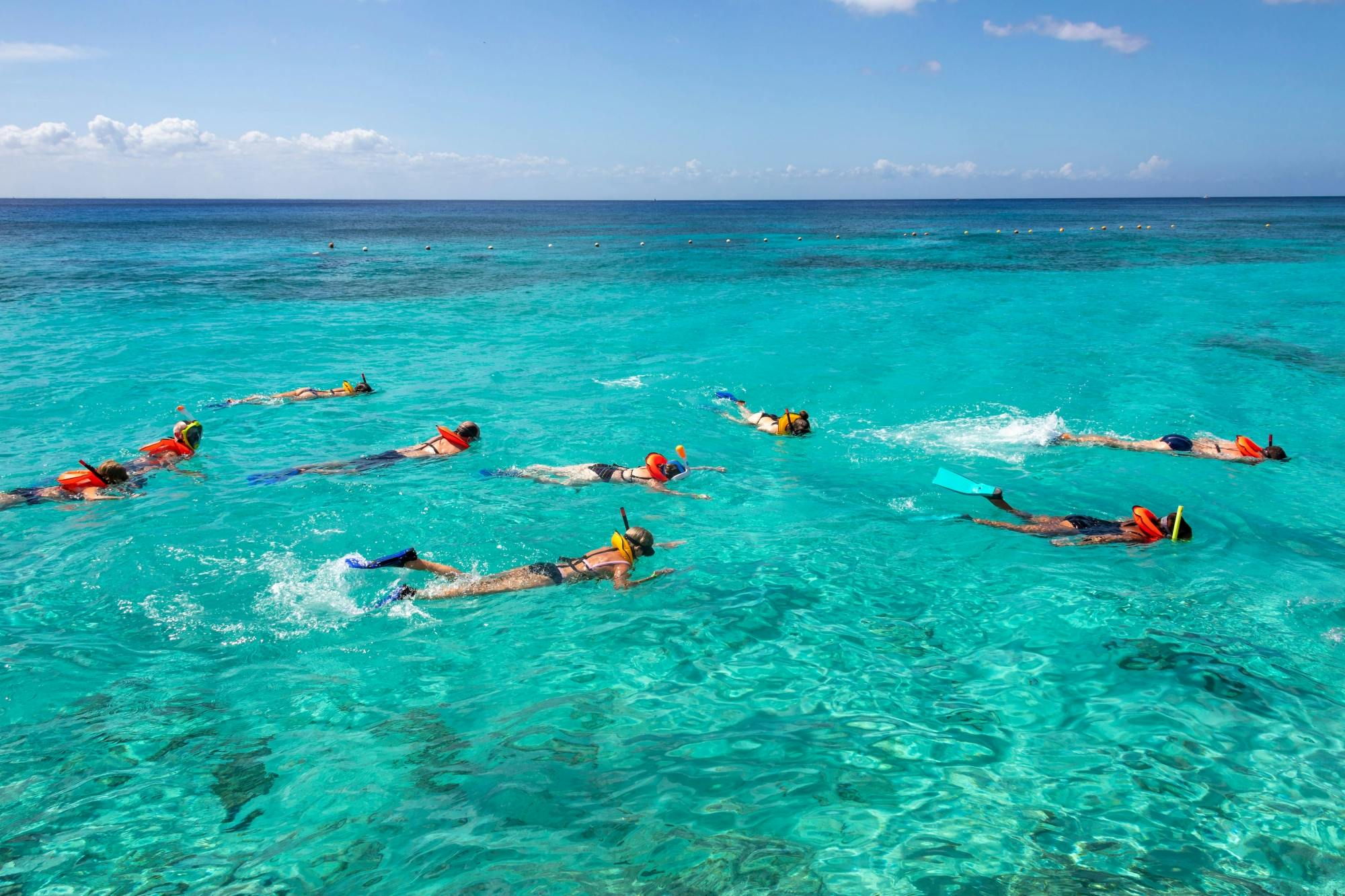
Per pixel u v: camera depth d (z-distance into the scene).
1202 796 4.42
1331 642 6.19
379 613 6.54
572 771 4.55
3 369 15.09
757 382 15.21
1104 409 13.37
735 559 7.70
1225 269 35.25
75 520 8.27
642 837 4.00
